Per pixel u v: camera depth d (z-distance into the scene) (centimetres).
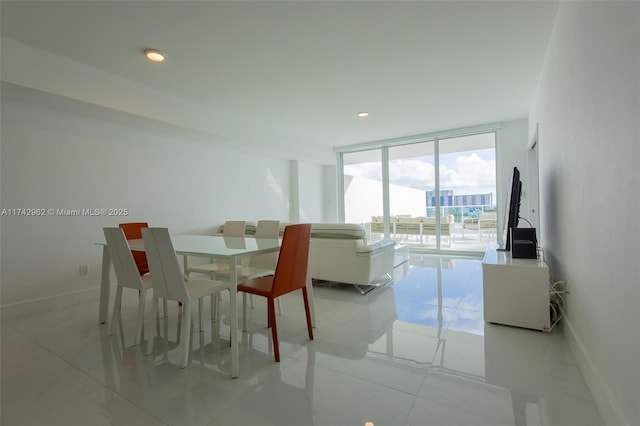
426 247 628
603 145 136
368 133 580
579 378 167
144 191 393
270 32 245
